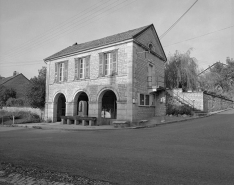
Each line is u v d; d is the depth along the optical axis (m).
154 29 19.80
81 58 20.17
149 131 11.80
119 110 16.30
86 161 5.67
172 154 6.24
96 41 21.16
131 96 15.75
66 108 20.70
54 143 8.77
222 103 27.06
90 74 18.92
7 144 8.73
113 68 17.22
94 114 18.11
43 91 24.33
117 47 17.09
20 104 31.53
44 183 4.20
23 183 4.25
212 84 35.41
